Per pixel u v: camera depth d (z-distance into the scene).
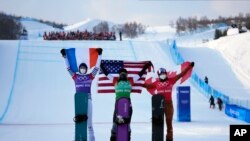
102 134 21.48
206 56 61.38
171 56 54.59
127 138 13.60
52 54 51.00
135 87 15.39
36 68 46.34
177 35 167.12
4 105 35.62
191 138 19.44
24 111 33.84
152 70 15.45
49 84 42.28
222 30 125.00
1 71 44.78
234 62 58.47
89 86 15.23
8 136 21.22
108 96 38.78
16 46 52.34
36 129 25.11
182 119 29.44
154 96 13.72
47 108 34.84
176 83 15.48
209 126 25.91
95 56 15.26
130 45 57.09
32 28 171.50
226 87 48.88
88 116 15.03
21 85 41.47
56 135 21.53
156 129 13.65
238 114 31.05
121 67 15.36
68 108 34.97
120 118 13.54
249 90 47.56
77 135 14.04
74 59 15.30
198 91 43.22
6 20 134.50
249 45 62.69
